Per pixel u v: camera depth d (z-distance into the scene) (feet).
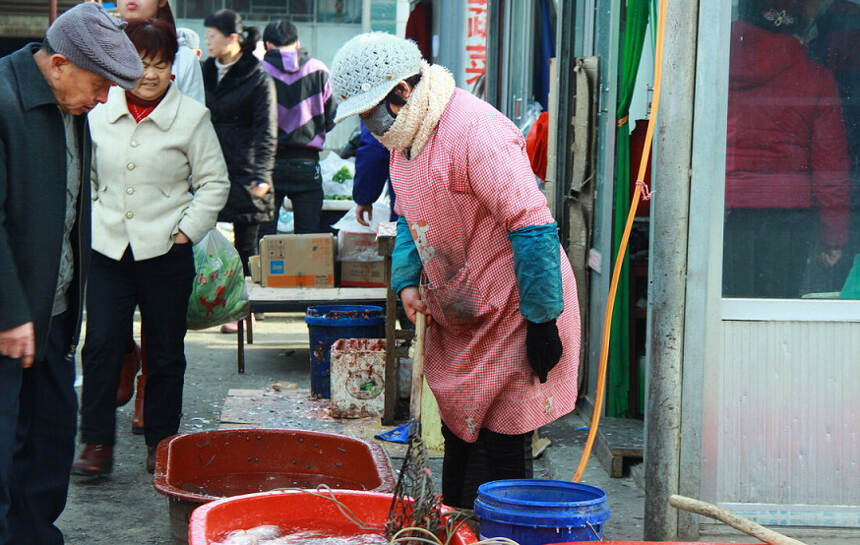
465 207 10.73
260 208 26.21
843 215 12.66
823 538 12.62
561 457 16.79
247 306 20.61
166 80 15.55
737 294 12.62
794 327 12.50
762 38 12.46
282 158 29.89
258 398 20.67
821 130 12.57
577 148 18.74
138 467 16.66
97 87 10.67
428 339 11.71
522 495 10.16
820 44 12.54
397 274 11.63
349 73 10.37
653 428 12.35
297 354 26.04
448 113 10.62
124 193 15.35
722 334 12.44
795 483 12.66
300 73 29.60
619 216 17.52
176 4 88.63
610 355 17.85
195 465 14.52
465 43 33.01
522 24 28.30
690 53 11.79
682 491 12.39
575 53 20.89
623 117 17.16
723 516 8.46
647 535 12.52
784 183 12.56
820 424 12.60
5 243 9.95
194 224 15.51
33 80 10.29
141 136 15.44
